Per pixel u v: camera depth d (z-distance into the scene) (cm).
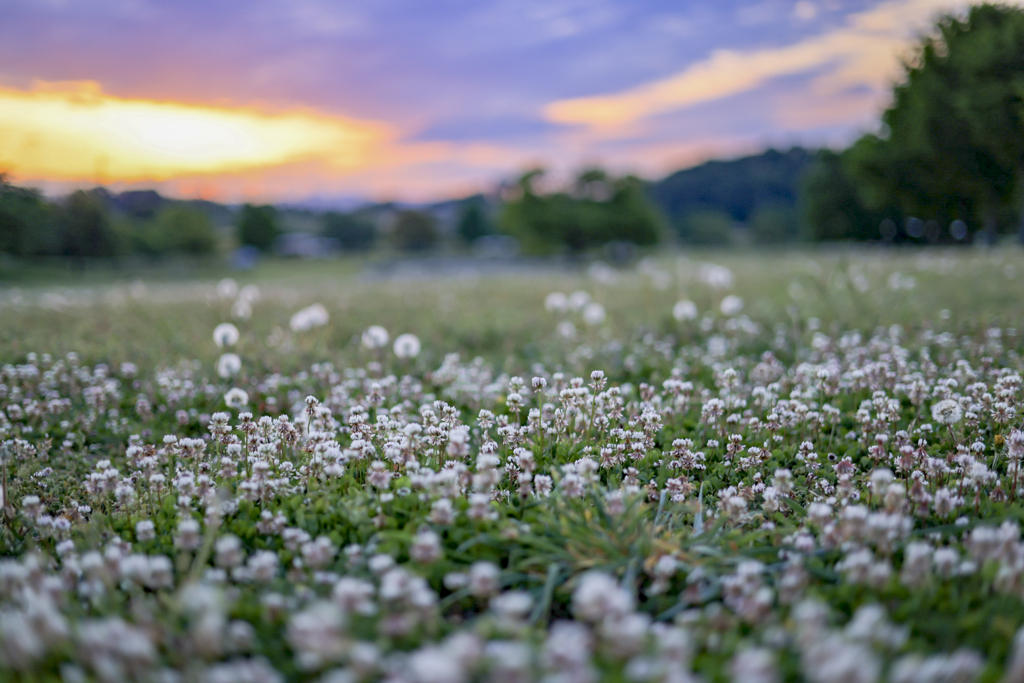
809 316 937
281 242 9081
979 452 406
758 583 255
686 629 228
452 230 11944
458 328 1019
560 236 5181
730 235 8812
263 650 226
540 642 225
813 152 4744
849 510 289
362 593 233
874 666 185
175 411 621
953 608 251
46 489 434
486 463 335
